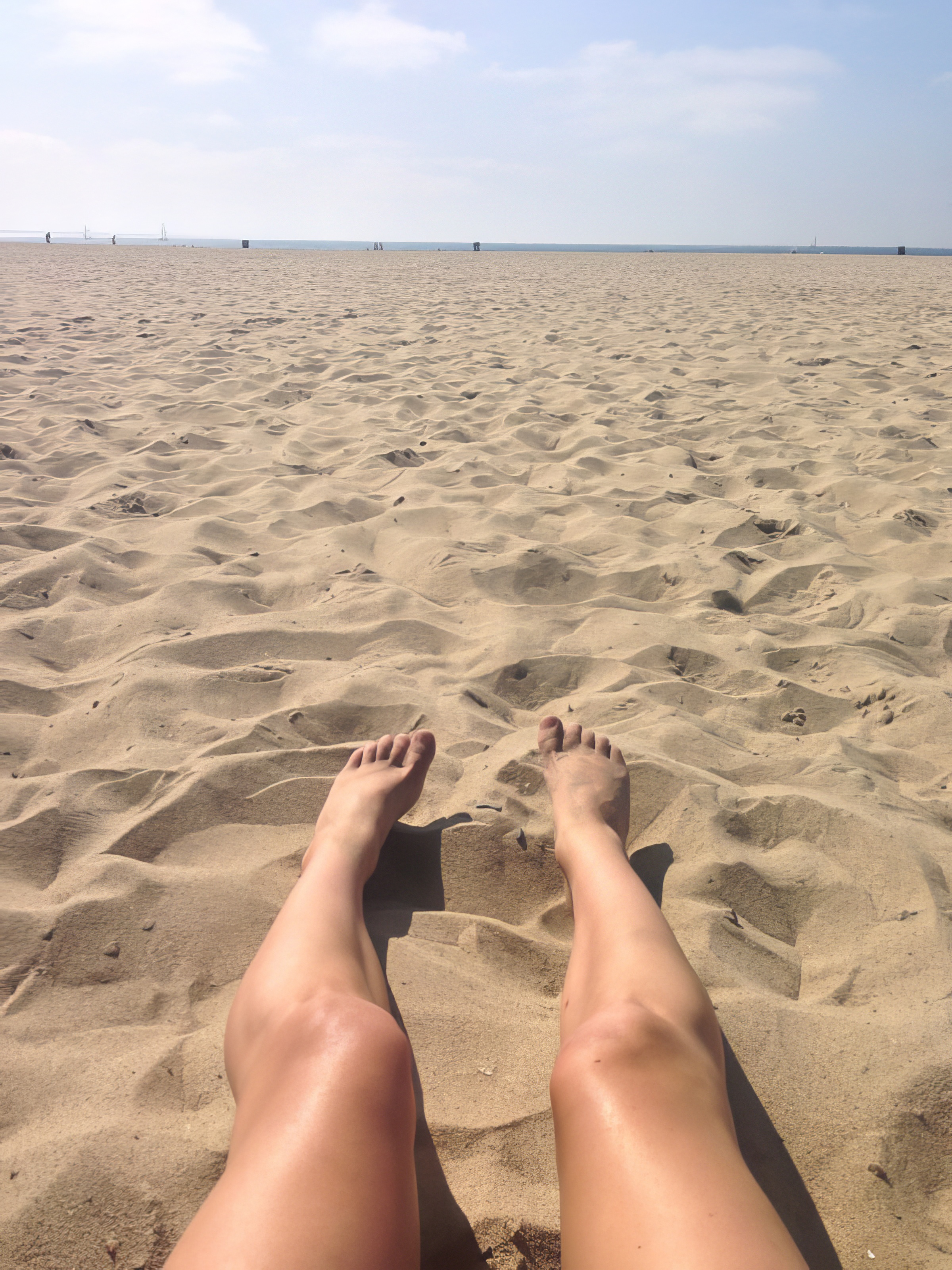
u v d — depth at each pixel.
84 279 11.81
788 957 1.23
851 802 1.50
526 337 7.34
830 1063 1.03
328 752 1.65
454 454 3.86
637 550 2.79
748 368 5.86
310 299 10.03
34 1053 1.03
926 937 1.21
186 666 1.97
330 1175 0.65
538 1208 0.86
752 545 2.90
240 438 4.05
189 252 22.97
